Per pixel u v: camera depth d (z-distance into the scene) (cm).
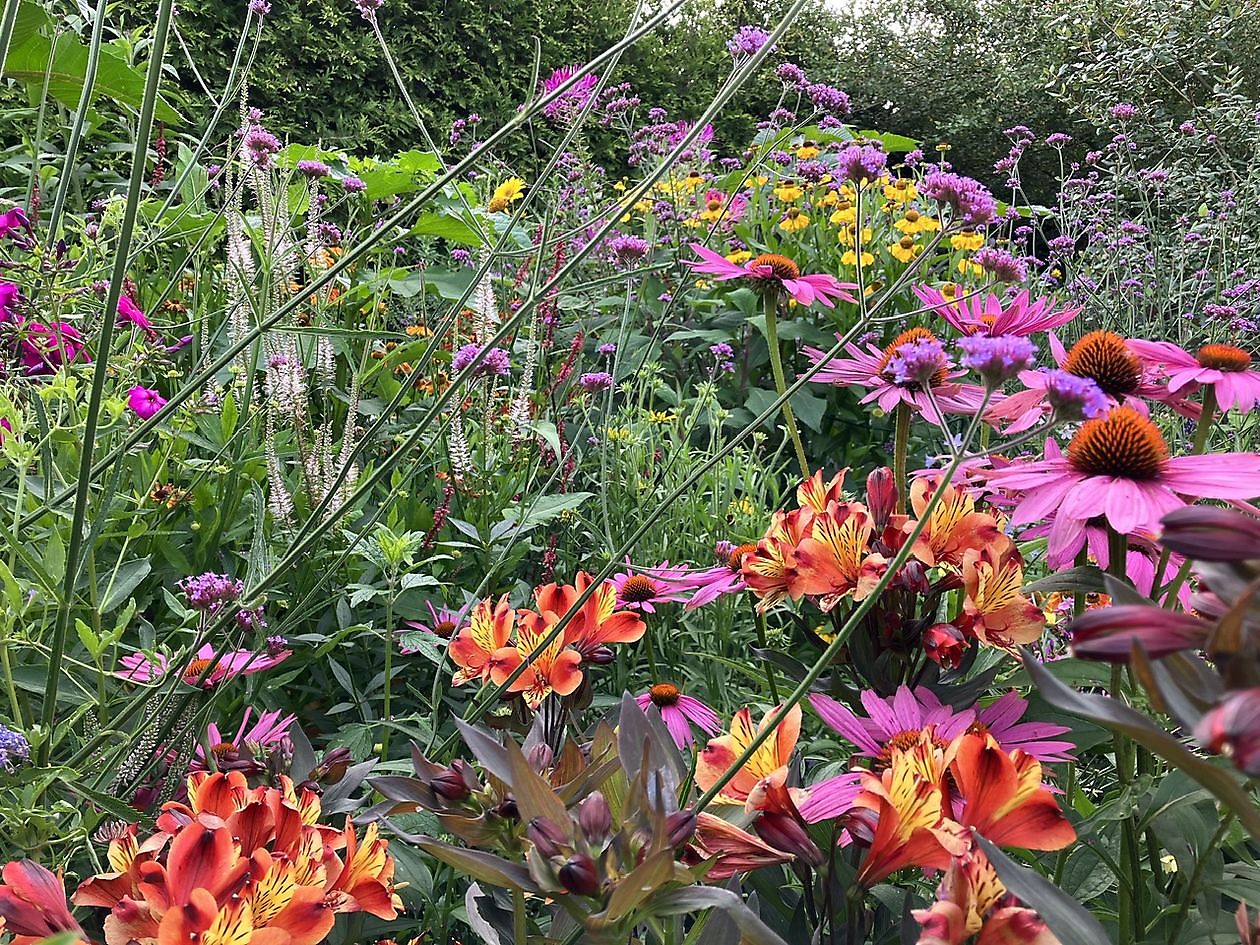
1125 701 105
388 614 166
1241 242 461
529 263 289
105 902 86
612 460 293
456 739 163
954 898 71
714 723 152
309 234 247
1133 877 97
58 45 217
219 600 136
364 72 567
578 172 421
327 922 82
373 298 297
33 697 152
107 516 149
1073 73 816
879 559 114
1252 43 699
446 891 141
